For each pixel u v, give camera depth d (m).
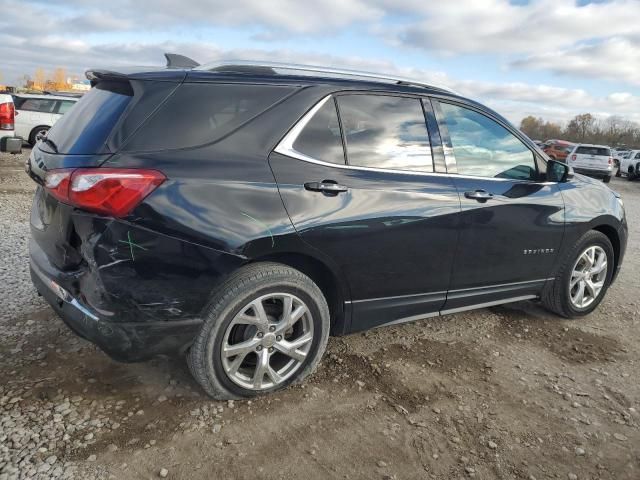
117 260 2.36
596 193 4.29
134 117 2.49
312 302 2.85
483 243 3.48
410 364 3.37
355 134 3.03
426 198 3.17
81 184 2.34
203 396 2.83
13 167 11.27
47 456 2.29
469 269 3.48
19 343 3.23
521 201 3.65
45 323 3.51
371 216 2.94
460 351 3.61
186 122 2.57
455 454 2.53
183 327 2.52
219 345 2.62
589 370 3.47
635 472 2.50
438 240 3.24
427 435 2.66
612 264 4.46
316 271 3.00
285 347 2.84
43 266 2.72
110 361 3.09
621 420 2.91
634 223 10.34
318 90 2.94
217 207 2.51
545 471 2.46
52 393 2.74
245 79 2.79
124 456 2.34
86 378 2.90
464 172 3.46
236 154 2.63
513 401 3.03
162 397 2.79
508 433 2.72
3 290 4.03
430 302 3.39
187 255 2.46
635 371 3.50
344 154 2.97
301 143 2.83
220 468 2.32
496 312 4.40
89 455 2.32
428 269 3.27
